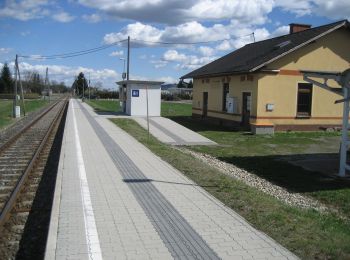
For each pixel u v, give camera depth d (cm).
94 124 2652
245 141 2220
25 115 4103
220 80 3144
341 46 2708
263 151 1881
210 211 794
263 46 3244
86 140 1834
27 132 2466
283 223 725
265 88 2597
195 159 1463
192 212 786
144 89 3428
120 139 1905
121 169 1198
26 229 775
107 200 860
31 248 687
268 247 612
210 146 2034
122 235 656
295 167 1492
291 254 587
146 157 1422
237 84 2869
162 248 605
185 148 1953
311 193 1130
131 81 3394
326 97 2723
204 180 1077
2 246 692
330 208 999
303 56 2647
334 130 2745
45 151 1706
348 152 1706
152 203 845
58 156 1591
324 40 2675
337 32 2688
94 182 1023
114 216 753
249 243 627
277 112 2634
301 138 2352
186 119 3647
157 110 3438
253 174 1375
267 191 1129
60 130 2597
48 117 3794
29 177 1205
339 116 2762
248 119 2739
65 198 870
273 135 2481
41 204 935
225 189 977
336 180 1291
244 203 856
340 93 1350
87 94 11300
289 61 2623
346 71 1273
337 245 626
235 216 763
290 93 2648
